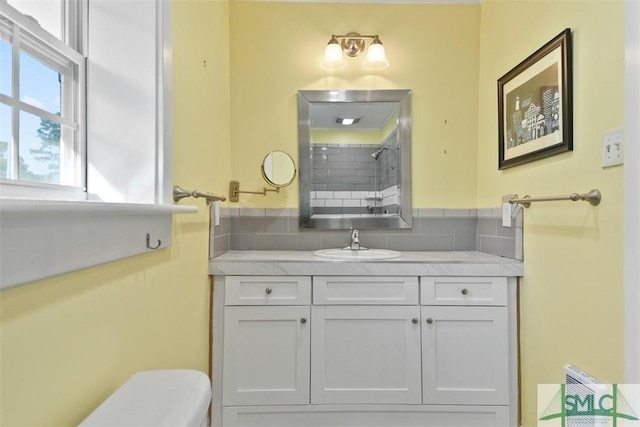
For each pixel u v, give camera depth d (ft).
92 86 3.00
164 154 3.10
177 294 3.73
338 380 4.79
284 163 6.14
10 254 1.60
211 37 5.01
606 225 3.26
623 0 3.07
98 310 2.36
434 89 6.25
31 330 1.80
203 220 4.60
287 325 4.81
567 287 3.84
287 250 6.19
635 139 2.77
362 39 6.21
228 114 6.05
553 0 4.10
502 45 5.41
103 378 2.41
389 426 4.80
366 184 6.31
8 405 1.68
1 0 2.14
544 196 4.21
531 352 4.51
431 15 6.24
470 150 6.24
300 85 6.24
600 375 3.34
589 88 3.49
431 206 6.29
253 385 4.78
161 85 3.04
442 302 4.78
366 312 4.79
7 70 2.19
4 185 2.16
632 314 2.83
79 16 2.97
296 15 6.20
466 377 4.77
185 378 2.57
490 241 5.75
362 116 6.26
